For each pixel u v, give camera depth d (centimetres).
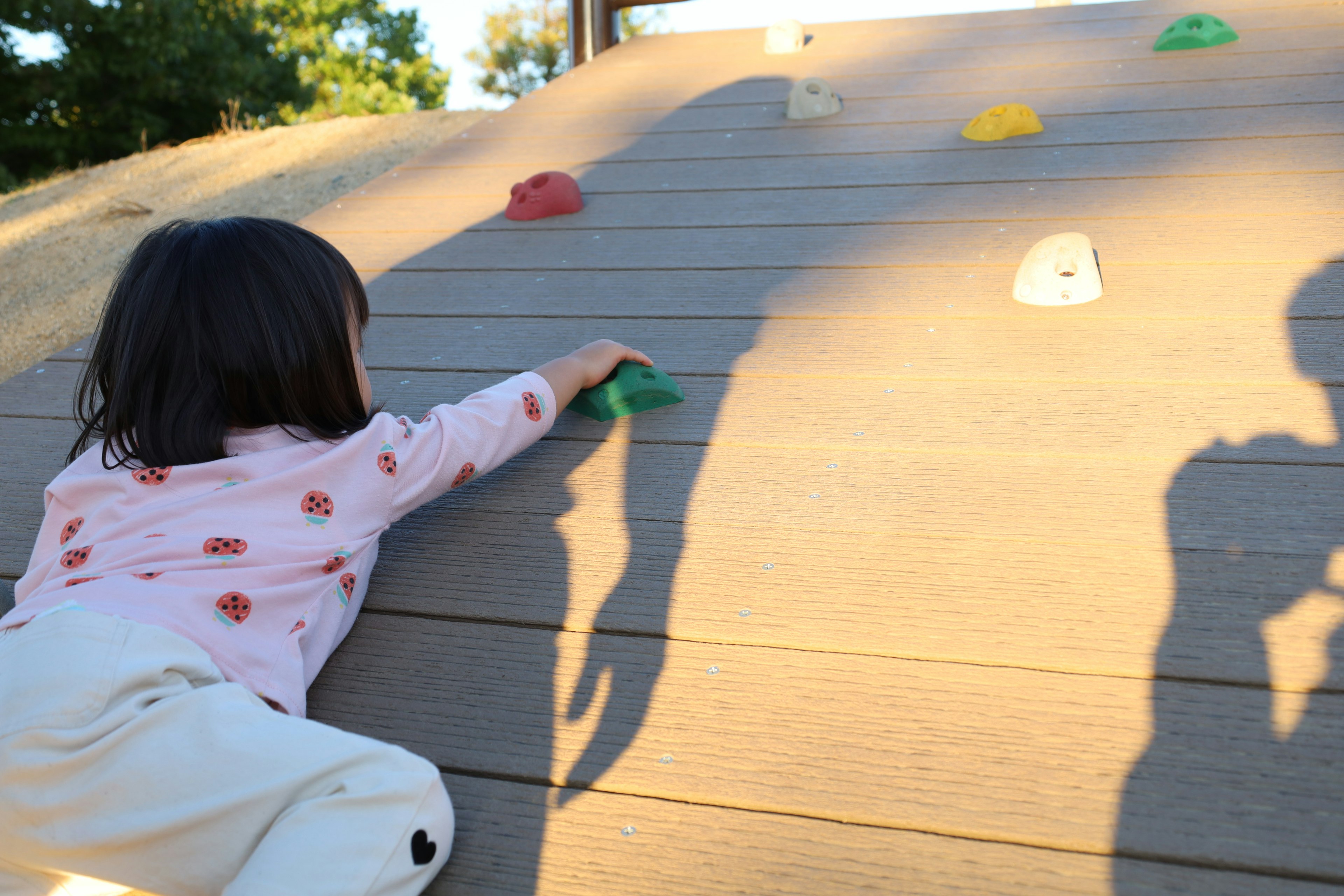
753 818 112
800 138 330
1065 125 308
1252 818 105
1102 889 100
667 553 154
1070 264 212
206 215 450
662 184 307
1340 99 295
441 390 206
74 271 404
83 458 137
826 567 147
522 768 121
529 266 262
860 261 243
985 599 138
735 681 130
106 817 99
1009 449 168
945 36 421
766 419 185
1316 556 137
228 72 1498
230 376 130
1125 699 120
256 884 92
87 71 1342
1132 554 142
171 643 110
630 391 191
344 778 101
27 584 126
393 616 147
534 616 144
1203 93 316
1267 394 173
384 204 316
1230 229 231
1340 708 116
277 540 127
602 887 105
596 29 468
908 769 115
